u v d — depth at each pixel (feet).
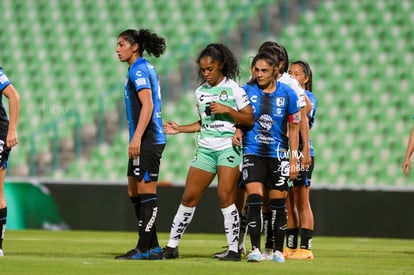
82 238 142.51
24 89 253.03
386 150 224.94
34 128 238.89
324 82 236.63
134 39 88.58
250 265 81.56
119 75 251.19
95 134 235.20
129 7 262.88
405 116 230.68
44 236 147.23
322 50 244.83
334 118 230.07
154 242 90.02
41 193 177.37
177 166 221.87
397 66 239.91
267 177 87.04
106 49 257.55
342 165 223.10
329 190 169.17
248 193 85.92
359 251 118.93
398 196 168.25
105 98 242.17
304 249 99.71
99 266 77.05
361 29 247.50
